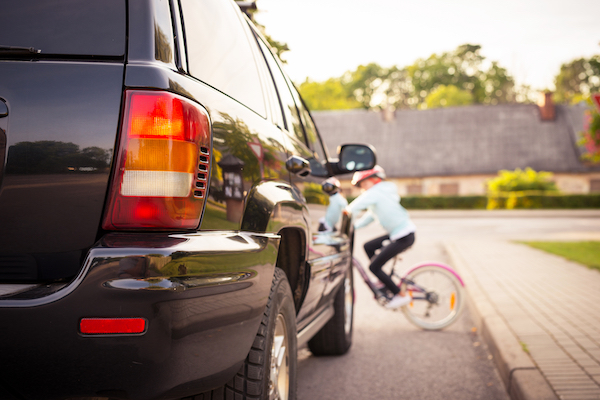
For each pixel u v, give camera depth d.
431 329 5.59
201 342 1.65
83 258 1.57
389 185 5.61
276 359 2.36
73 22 1.67
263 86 2.71
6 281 1.59
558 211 33.25
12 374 1.48
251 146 2.16
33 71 1.61
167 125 1.58
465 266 9.06
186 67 1.77
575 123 44.88
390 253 5.54
